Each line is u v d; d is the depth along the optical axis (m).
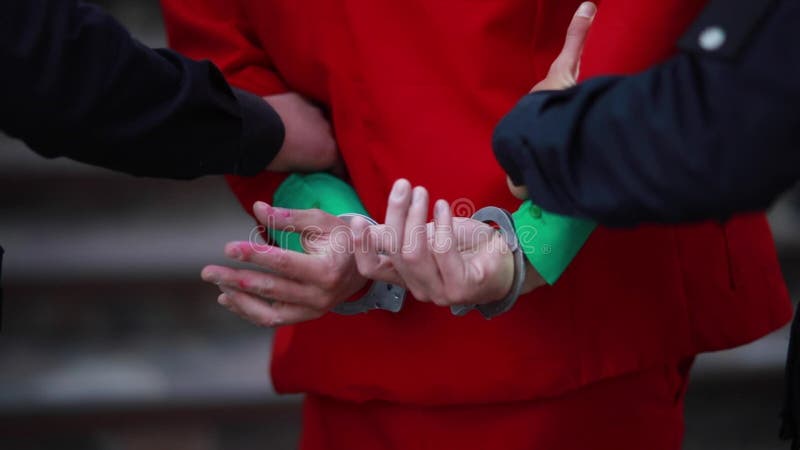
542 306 2.58
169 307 6.34
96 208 6.79
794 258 6.41
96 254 6.29
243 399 5.76
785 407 2.47
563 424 2.68
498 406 2.70
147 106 2.41
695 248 2.69
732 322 2.75
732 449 5.87
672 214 1.77
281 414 5.79
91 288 6.20
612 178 1.83
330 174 2.87
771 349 6.18
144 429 5.77
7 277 6.11
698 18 1.77
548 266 2.29
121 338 6.26
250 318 2.49
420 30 2.55
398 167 2.60
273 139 2.69
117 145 2.40
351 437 2.95
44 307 6.23
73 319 6.27
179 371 5.95
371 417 2.88
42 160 6.68
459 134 2.55
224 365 6.02
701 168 1.70
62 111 2.28
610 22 2.22
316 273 2.41
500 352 2.60
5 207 6.71
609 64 2.18
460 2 2.51
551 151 1.91
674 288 2.65
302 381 2.90
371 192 2.69
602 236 2.58
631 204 1.81
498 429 2.71
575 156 1.90
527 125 1.98
